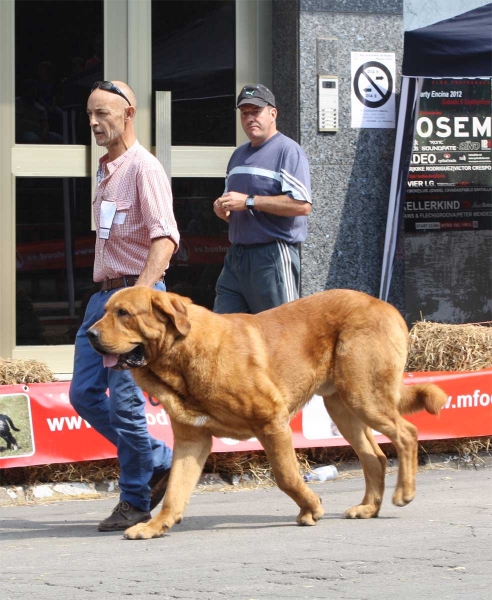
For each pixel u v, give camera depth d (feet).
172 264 43.93
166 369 25.93
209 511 30.71
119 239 27.66
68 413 33.88
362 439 28.94
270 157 34.60
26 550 25.67
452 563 22.57
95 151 43.14
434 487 33.63
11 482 33.94
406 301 43.60
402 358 28.09
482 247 44.14
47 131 42.91
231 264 35.50
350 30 42.52
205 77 43.93
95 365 28.14
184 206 43.93
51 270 43.21
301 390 27.53
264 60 44.21
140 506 28.04
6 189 42.45
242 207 33.88
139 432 27.53
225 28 44.01
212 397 25.96
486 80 43.70
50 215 43.01
